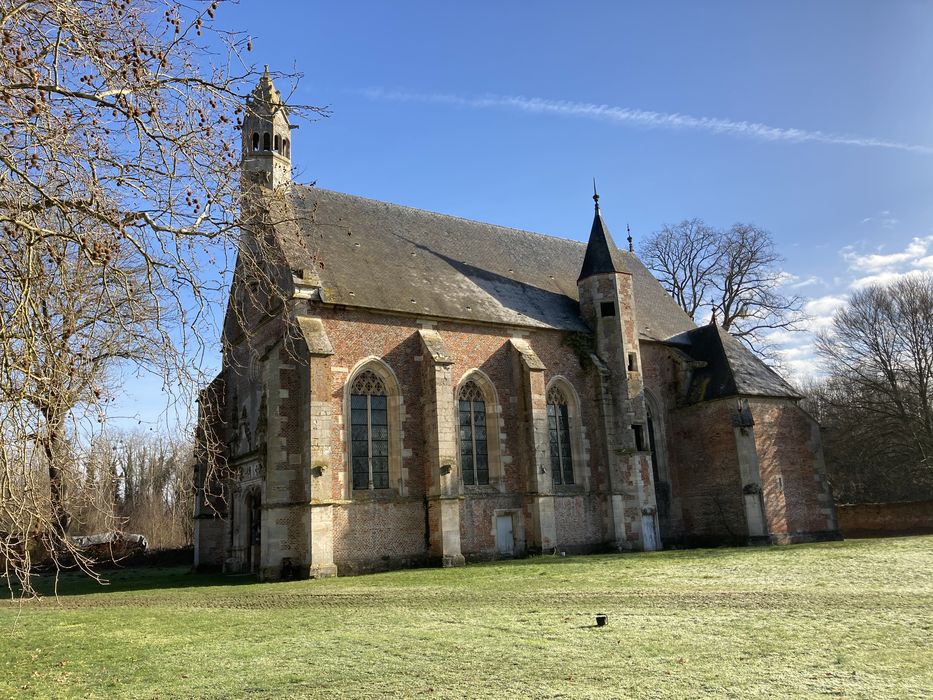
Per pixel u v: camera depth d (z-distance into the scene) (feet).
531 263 134.31
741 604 47.75
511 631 41.32
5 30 28.48
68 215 30.19
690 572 68.69
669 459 123.03
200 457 41.98
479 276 119.85
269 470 86.48
